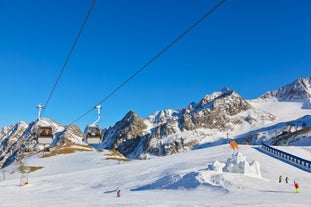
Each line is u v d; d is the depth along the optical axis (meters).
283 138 177.75
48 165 145.38
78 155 166.75
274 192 38.22
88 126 33.75
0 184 89.38
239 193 39.06
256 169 52.91
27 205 27.22
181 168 71.81
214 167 54.56
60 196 44.28
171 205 26.12
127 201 31.00
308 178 51.44
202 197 38.03
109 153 172.12
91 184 71.94
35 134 36.47
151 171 75.56
